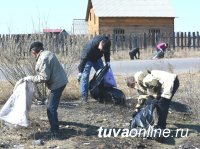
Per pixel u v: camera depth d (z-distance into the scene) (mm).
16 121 8312
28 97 8438
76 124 9312
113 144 8125
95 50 10859
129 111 10492
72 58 11758
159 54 28469
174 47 36062
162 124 8617
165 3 47844
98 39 10852
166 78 8508
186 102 10969
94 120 9648
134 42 34250
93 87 11016
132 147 8031
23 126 8648
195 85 11492
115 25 45906
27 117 8414
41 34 11547
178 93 12141
